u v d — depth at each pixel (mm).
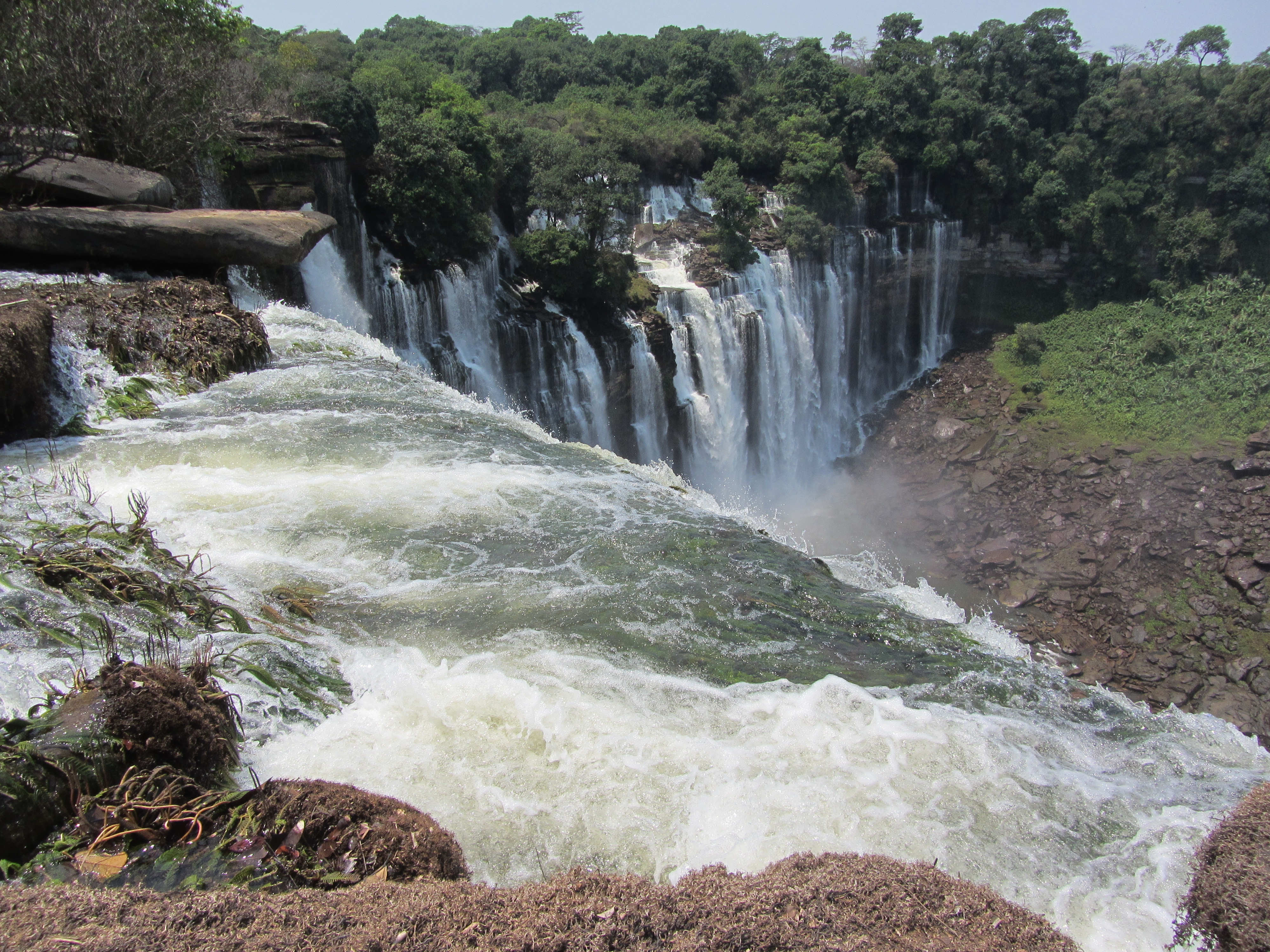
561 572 8648
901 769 5738
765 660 7160
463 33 78312
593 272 35438
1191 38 62719
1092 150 56219
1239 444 41812
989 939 3654
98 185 19984
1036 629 35438
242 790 5035
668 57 65125
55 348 12992
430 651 7008
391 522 9609
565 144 37938
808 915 3744
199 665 5855
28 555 7098
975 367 53000
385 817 4660
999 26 59875
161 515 9297
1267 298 50250
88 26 21500
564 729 5980
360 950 3355
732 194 41219
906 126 52594
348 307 25953
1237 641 33625
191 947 3266
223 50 24953
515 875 4727
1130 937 4445
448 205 30891
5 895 3521
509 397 33156
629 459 37250
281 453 11648
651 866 4840
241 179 26234
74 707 5020
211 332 15344
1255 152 53750
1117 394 46969
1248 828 4285
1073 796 5574
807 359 46250
